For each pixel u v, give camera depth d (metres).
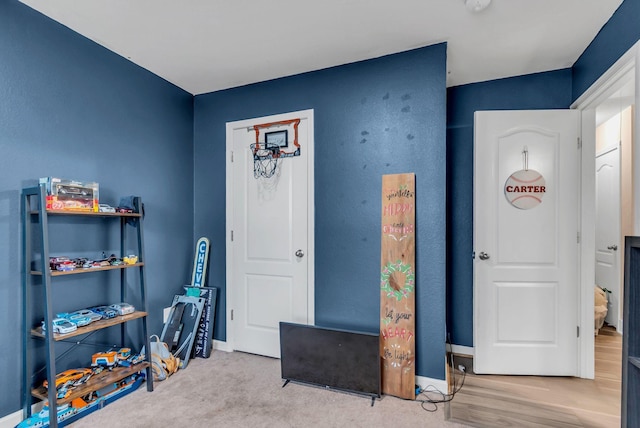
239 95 2.95
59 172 2.05
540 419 1.92
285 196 2.75
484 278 2.53
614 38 1.89
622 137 3.49
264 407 2.04
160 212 2.77
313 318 2.60
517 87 2.74
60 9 1.91
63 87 2.08
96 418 1.90
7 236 1.81
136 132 2.57
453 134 2.89
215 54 2.41
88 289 2.21
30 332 1.85
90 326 1.94
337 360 2.26
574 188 2.44
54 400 1.71
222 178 3.01
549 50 2.34
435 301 2.23
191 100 3.12
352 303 2.47
